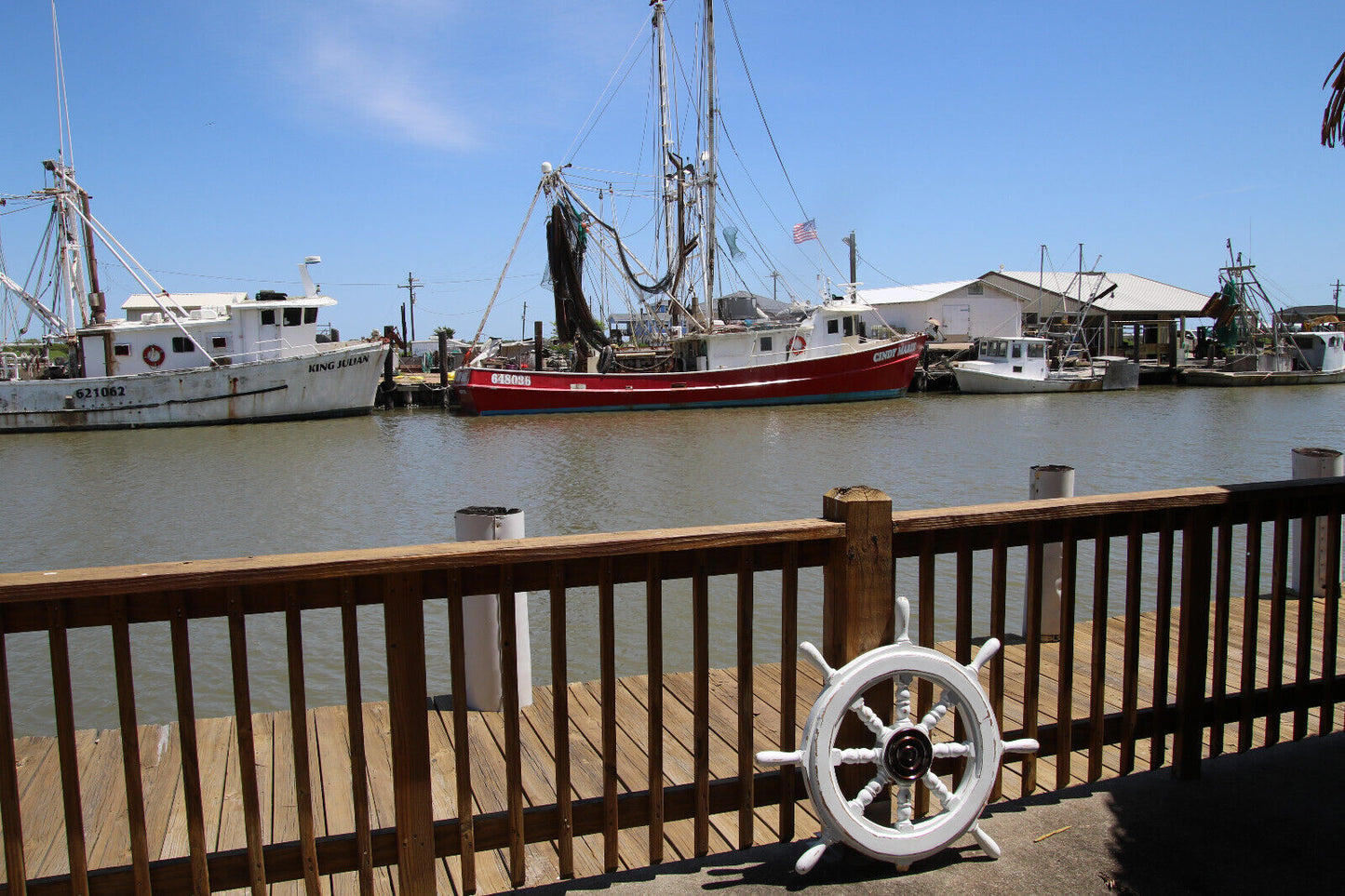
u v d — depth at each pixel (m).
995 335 51.34
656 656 2.56
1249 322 50.56
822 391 35.91
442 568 2.29
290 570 2.15
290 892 3.18
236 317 32.50
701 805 2.70
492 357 47.03
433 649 7.36
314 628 8.30
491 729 4.34
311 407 33.06
